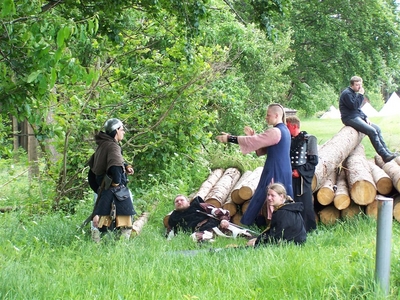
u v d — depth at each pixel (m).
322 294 5.24
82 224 8.69
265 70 23.17
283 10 9.59
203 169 13.79
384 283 5.20
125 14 11.38
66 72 6.54
